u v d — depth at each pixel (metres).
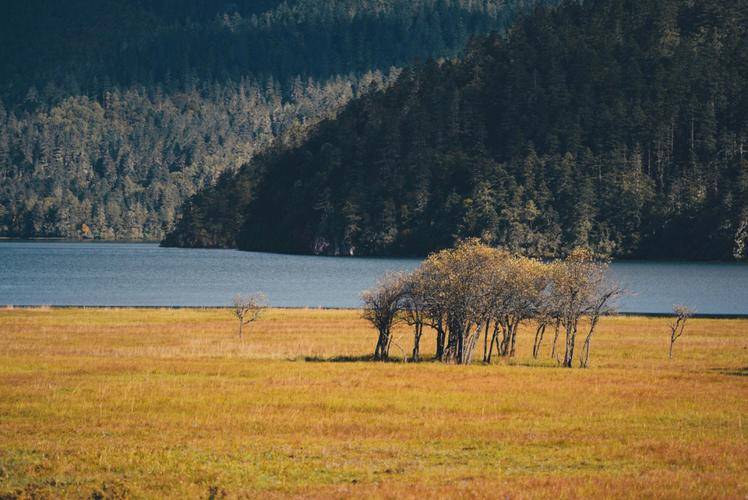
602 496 92.50
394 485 96.12
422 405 144.25
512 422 131.50
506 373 184.38
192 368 185.88
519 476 101.12
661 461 108.94
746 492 94.81
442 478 99.62
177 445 114.62
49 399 145.38
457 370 188.38
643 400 151.50
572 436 122.31
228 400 146.38
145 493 94.69
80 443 115.44
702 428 129.00
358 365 196.12
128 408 139.38
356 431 123.75
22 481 98.81
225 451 111.88
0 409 137.12
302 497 92.12
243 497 92.56
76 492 95.06
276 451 111.94
